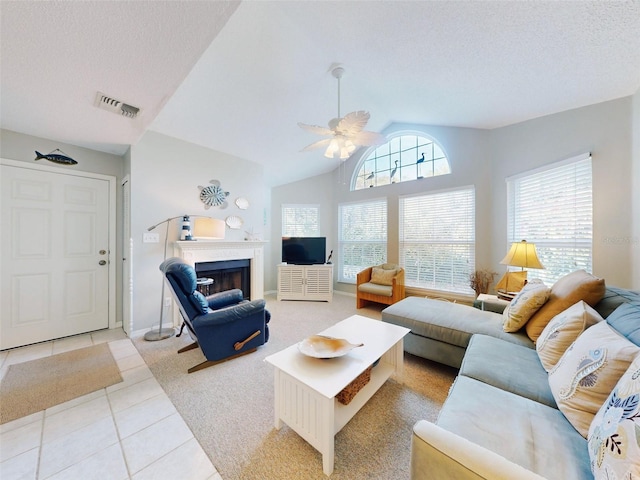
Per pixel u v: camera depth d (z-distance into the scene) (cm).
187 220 308
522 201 290
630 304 127
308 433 123
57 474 114
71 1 103
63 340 263
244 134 324
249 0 173
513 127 300
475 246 347
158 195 295
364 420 149
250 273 390
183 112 268
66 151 267
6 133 235
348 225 500
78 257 277
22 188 244
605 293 153
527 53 175
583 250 223
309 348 147
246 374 200
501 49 177
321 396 115
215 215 347
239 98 262
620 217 200
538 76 198
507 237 307
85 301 282
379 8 170
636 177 191
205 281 300
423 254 402
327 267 440
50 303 261
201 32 123
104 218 293
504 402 103
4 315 238
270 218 516
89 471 116
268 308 394
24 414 152
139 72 152
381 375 174
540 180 267
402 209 426
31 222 249
